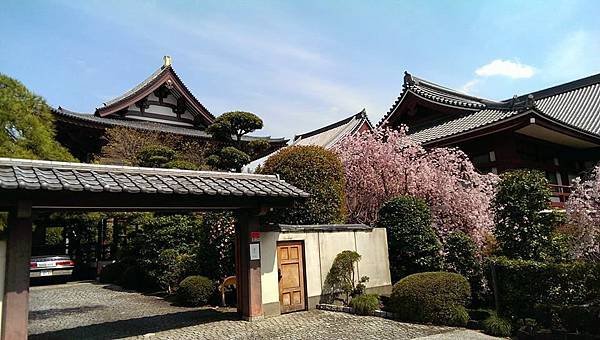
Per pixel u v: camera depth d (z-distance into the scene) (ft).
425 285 25.80
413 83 70.18
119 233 56.03
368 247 34.40
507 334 22.50
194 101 84.38
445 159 44.29
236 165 49.26
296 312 29.32
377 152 43.86
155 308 32.50
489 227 37.47
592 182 27.27
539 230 26.71
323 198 35.60
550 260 26.12
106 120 72.08
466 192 40.34
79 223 54.34
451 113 64.18
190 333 23.59
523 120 45.93
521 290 23.65
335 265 31.65
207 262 35.58
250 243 27.40
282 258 29.73
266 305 27.81
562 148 59.98
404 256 34.55
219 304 32.71
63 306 34.55
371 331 23.40
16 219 20.03
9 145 28.19
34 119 30.27
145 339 22.61
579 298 21.62
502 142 51.67
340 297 32.19
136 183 22.15
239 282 28.22
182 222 41.42
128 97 77.05
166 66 82.02
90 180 21.02
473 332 23.20
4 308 19.24
